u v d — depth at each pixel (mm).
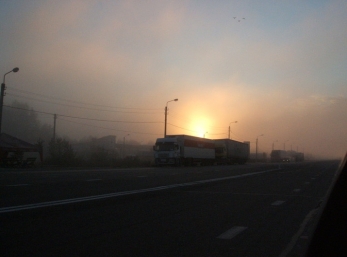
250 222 12562
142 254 8367
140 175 34750
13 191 19203
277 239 10133
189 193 20938
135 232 10586
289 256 8477
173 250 8773
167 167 58000
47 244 8961
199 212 14367
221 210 15000
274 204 17156
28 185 22344
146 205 15820
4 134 49406
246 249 9039
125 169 47719
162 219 12719
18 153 47719
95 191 20297
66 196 17797
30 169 42062
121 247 8906
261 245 9453
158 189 22406
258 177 36969
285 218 13438
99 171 40531
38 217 12320
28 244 8906
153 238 9930
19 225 11008
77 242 9242
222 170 50281
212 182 28891
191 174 38594
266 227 11758
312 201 18438
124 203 16188
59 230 10516
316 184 29016
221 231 11039
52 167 49625
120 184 24906
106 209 14422
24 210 13516
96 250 8570
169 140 59438
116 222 11945
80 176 31172
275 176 39031
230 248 9094
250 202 17703
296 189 24719
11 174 31625
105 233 10328
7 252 8211
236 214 14117
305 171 51625
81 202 15984
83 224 11445
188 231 10930
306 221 12852
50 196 17609
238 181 30938
